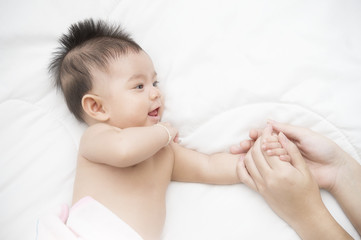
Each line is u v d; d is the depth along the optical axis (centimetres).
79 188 114
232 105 125
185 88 129
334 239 106
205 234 118
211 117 127
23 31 132
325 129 119
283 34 126
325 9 126
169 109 128
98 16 135
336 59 122
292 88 122
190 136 128
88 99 117
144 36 134
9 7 134
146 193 114
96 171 114
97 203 106
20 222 120
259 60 125
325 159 114
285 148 111
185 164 126
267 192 113
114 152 103
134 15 134
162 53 132
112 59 116
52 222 104
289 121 122
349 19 125
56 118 130
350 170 112
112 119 117
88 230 102
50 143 127
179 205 123
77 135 129
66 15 134
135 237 101
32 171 124
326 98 120
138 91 117
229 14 130
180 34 132
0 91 129
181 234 119
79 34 125
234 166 122
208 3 132
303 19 127
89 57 118
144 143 104
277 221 117
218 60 128
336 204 116
